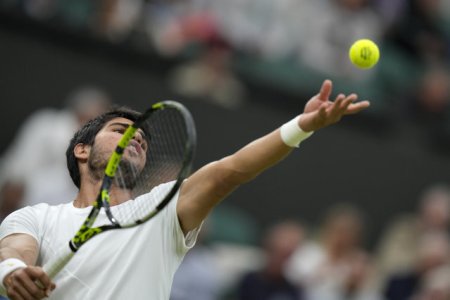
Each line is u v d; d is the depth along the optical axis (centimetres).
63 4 4919
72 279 1830
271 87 5428
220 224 4806
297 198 5169
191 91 5006
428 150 5906
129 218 1891
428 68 6309
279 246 4181
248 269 4291
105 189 1847
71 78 4672
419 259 4544
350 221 4450
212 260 4188
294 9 5681
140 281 1825
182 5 5272
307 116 1781
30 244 1873
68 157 2050
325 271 4322
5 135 4497
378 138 5603
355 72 5844
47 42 4759
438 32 6500
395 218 5462
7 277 1762
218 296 4116
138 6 5088
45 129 4075
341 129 5381
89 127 2047
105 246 1855
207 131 4991
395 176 5512
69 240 1897
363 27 5938
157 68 5041
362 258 4406
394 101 5944
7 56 4566
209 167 1856
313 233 5059
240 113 5100
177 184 1759
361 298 4350
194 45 5197
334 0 5862
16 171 4006
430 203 5044
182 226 1880
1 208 3775
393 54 6134
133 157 1977
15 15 4691
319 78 5694
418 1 6400
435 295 4356
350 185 5362
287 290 4159
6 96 4528
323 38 5766
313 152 5250
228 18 5406
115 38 4931
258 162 1803
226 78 5244
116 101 4781
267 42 5531
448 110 6200
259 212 5038
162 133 2158
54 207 1969
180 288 3944
